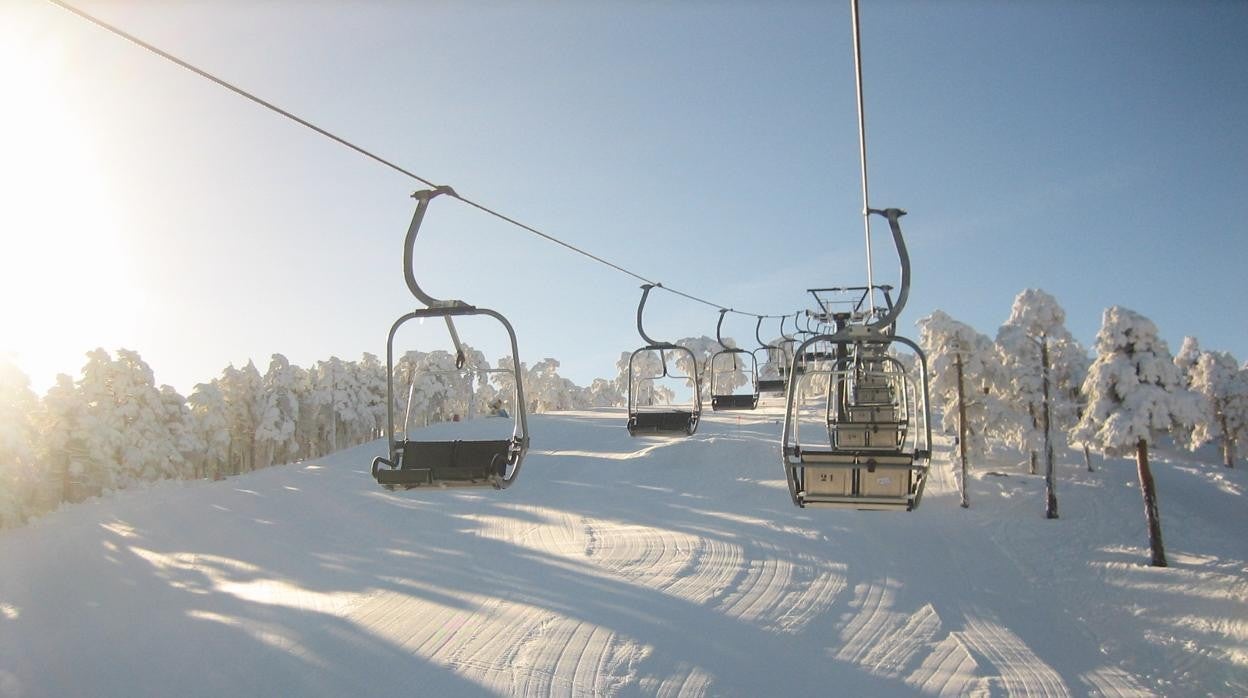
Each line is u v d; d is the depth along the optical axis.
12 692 17.14
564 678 16.81
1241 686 19.12
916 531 33.88
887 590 24.94
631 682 16.62
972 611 23.14
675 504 39.75
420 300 10.91
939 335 42.19
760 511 37.47
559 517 37.66
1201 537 34.75
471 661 17.86
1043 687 17.16
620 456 53.12
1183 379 33.34
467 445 11.32
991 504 39.97
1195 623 23.70
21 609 25.89
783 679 17.14
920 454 10.59
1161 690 18.45
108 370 51.47
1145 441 32.34
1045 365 40.62
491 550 31.02
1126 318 34.09
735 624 20.70
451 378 82.31
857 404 19.06
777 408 75.62
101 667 18.38
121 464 50.28
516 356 10.96
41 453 45.12
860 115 9.59
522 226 14.48
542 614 21.45
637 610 21.78
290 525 39.09
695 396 19.78
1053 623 23.08
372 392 78.06
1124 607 25.64
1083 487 43.00
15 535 38.59
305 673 17.34
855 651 19.06
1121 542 34.09
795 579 25.83
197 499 45.78
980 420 42.22
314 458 69.44
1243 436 60.69
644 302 20.19
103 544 35.97
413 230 10.95
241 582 28.09
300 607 23.27
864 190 11.11
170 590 27.50
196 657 18.72
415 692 16.12
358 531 37.28
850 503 10.92
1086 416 34.34
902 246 11.17
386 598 23.81
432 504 42.72
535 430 69.25
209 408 61.62
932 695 16.48
